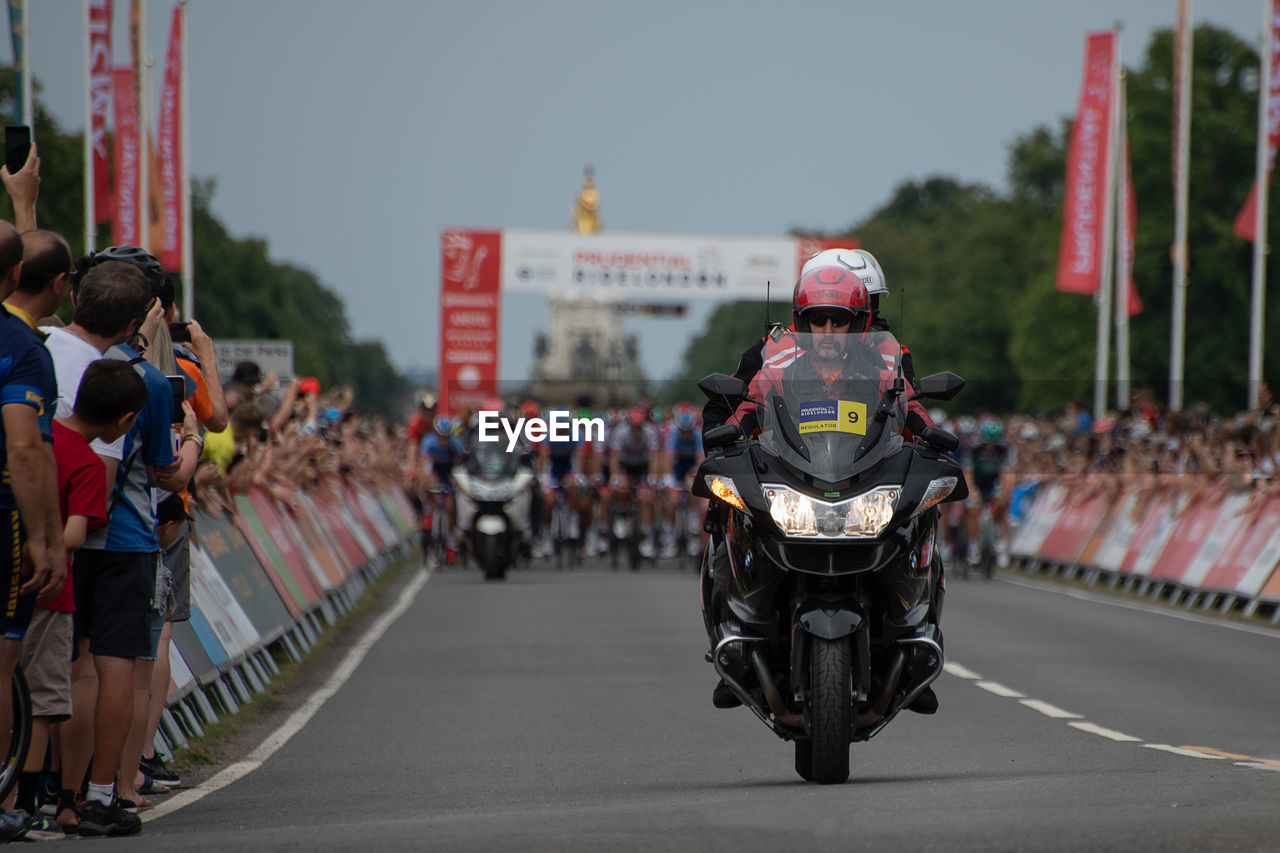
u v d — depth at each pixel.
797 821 21.41
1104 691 41.47
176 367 29.27
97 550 24.50
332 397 84.31
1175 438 77.50
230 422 40.78
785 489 25.23
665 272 152.25
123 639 24.39
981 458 85.50
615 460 91.81
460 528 83.44
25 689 22.62
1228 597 66.75
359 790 28.39
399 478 120.06
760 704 26.33
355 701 41.44
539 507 91.06
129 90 80.75
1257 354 104.94
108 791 24.00
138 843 21.53
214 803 27.30
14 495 22.36
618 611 65.12
